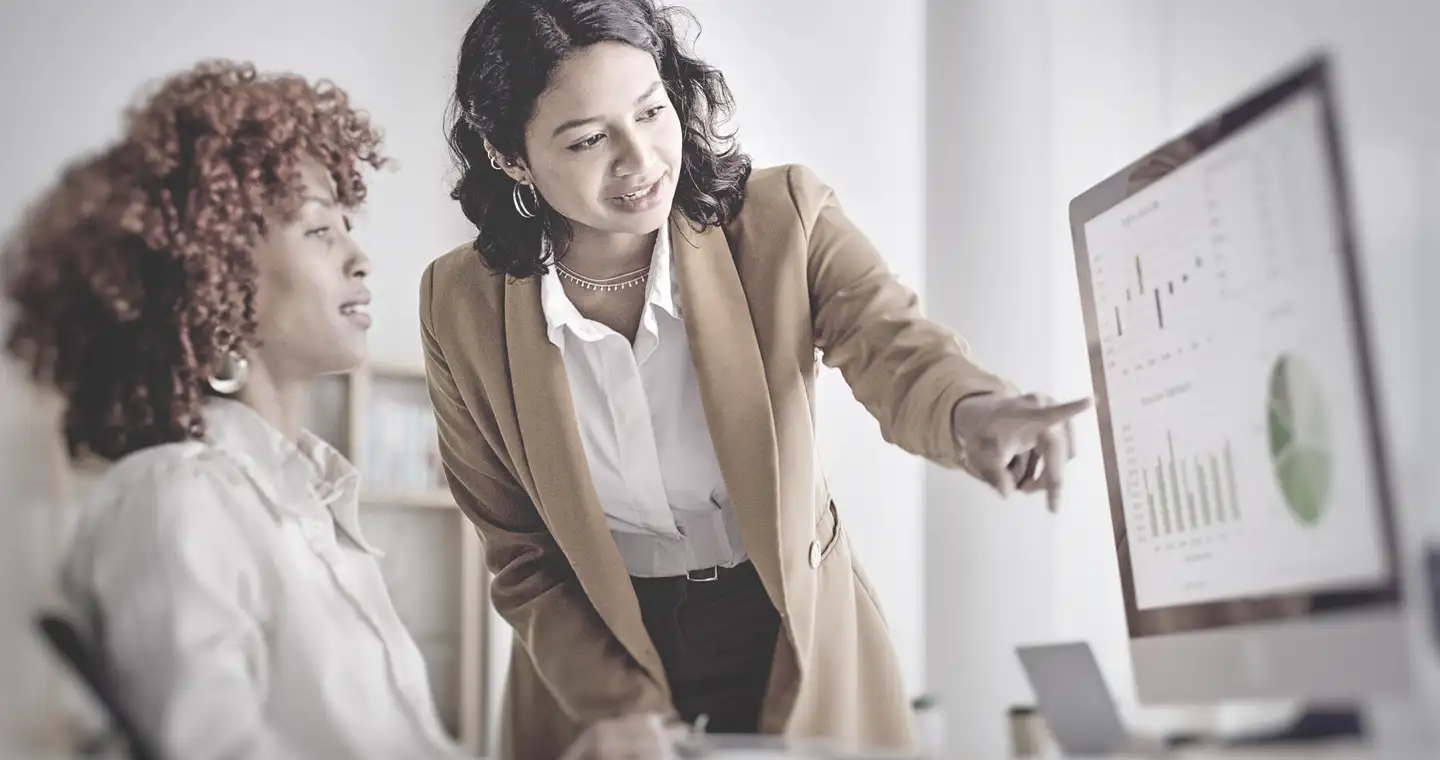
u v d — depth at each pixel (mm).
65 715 1505
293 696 1339
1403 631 996
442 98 2816
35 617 1430
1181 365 1268
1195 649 1233
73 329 1419
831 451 3029
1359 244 1034
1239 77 2082
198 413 1424
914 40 3096
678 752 1211
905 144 3074
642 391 1673
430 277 1794
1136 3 2379
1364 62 1736
